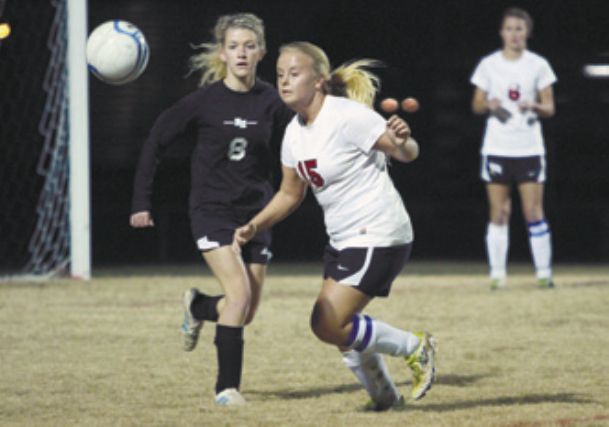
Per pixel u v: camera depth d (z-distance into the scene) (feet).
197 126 66.13
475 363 76.48
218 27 66.95
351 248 58.03
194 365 75.82
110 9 208.13
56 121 181.37
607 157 211.82
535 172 126.00
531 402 62.59
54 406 61.72
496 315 102.53
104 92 204.85
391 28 214.28
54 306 109.91
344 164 57.62
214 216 65.57
